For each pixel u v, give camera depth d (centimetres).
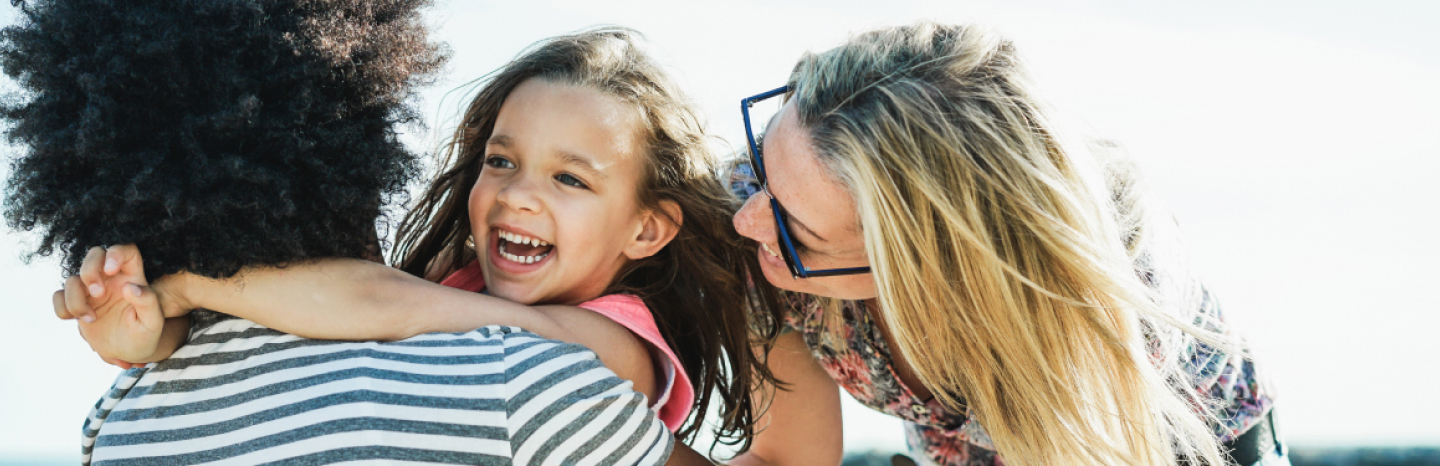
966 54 144
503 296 159
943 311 144
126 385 118
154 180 106
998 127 137
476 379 111
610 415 117
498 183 158
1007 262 140
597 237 161
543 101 160
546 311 141
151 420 112
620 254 172
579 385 115
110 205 108
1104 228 142
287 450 105
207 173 107
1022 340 145
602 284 172
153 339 112
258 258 113
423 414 107
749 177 194
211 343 116
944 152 136
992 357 149
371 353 113
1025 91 142
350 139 117
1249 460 182
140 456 109
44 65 108
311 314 115
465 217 179
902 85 140
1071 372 148
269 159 112
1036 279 141
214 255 110
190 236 110
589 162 158
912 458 242
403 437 106
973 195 137
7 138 112
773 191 151
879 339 183
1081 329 146
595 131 159
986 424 159
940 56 144
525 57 171
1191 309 170
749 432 193
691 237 177
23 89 112
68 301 109
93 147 105
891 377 189
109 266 107
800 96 149
